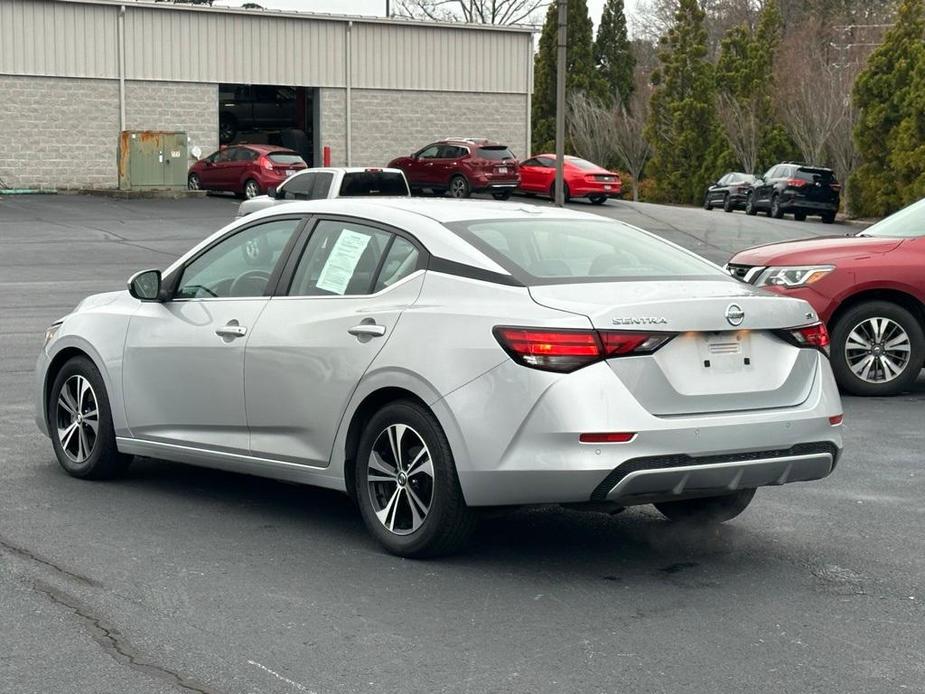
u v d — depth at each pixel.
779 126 62.78
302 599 5.69
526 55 52.00
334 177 26.19
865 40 66.75
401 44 49.56
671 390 5.88
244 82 46.78
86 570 6.09
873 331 11.63
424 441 6.16
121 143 42.28
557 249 6.50
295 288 6.97
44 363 8.22
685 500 6.98
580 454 5.71
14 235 31.44
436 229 6.50
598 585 5.97
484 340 5.95
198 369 7.26
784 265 11.68
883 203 48.78
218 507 7.40
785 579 6.11
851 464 8.74
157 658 4.93
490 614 5.51
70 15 43.62
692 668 4.89
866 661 4.99
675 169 65.25
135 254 28.36
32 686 4.63
